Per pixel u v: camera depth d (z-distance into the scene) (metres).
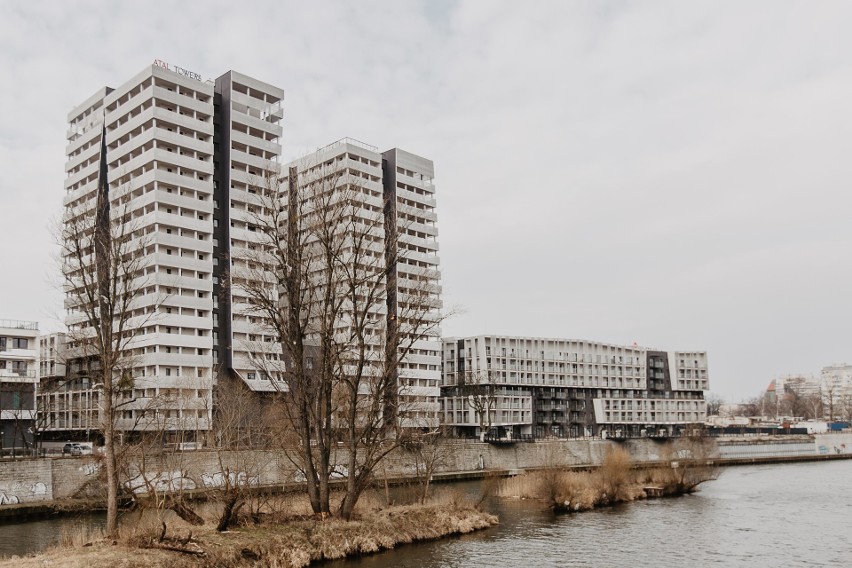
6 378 101.44
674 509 80.81
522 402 186.38
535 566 49.78
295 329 55.19
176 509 48.47
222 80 128.38
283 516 50.88
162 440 80.31
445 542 56.31
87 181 130.12
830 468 157.12
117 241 50.47
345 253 81.62
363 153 147.50
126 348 110.12
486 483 87.06
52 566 35.19
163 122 118.50
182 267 113.94
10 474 70.44
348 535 50.12
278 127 132.62
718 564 52.25
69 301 98.25
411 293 65.25
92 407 104.88
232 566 40.38
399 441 62.09
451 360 192.75
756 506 85.06
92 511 69.00
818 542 61.16
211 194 121.12
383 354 72.69
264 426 81.31
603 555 54.09
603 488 86.56
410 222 69.19
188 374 109.19
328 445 54.91
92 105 132.12
